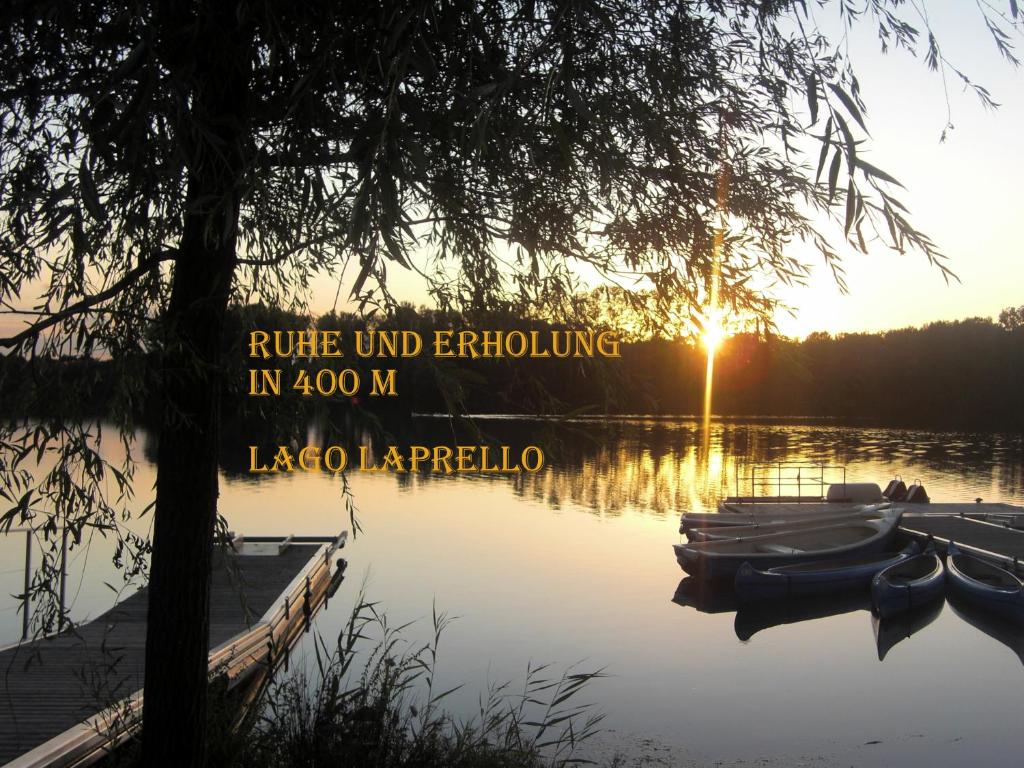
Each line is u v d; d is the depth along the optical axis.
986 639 11.39
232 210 2.23
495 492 24.16
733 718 7.82
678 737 7.19
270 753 3.34
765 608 12.98
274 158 2.57
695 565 13.91
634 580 13.60
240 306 3.62
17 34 2.51
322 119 2.62
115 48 2.31
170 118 2.16
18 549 11.27
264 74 2.71
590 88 2.82
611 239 3.06
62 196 2.30
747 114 3.06
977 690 9.05
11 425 2.66
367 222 1.89
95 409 2.89
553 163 2.97
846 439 44.62
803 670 9.69
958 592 13.01
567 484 26.00
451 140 2.50
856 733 7.55
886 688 9.07
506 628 10.44
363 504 21.52
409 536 16.98
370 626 10.39
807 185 2.90
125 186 2.49
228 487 24.75
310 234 2.51
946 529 17.41
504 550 15.66
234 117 2.46
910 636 11.52
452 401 2.97
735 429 51.88
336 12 2.40
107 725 3.90
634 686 8.58
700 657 9.98
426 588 12.60
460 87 2.33
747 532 16.69
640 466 30.97
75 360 2.77
